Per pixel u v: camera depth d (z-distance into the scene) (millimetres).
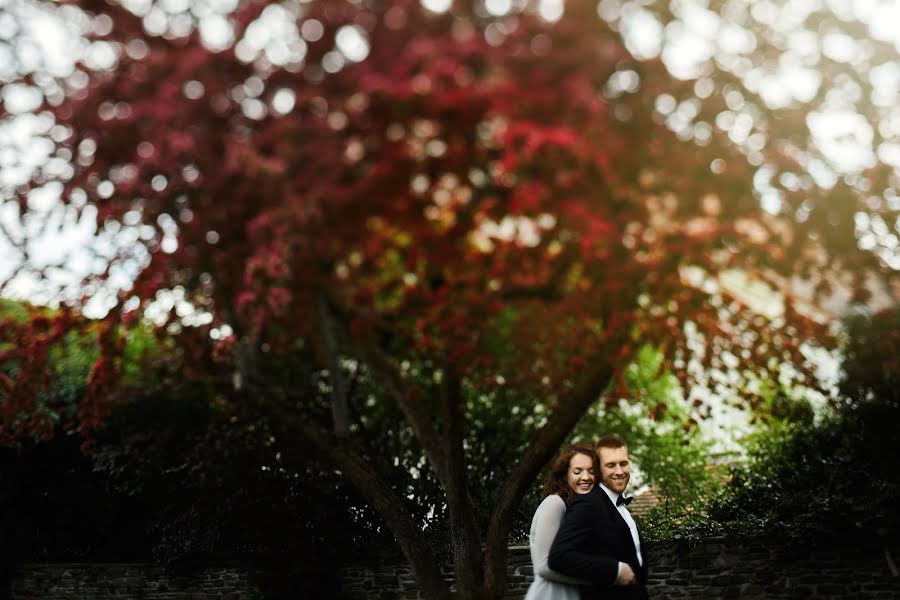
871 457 8781
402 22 4750
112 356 7258
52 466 10953
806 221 5680
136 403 10758
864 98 5266
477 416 10344
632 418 10188
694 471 9906
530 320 6984
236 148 5012
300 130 4812
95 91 5207
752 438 9727
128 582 10609
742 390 8086
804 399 9375
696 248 5559
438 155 4770
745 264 6109
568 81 4426
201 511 10297
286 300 5938
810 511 8594
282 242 5484
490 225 5664
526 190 4770
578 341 6797
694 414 10719
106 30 5371
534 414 10445
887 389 8875
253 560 10227
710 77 5172
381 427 10664
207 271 6320
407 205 4977
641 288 6043
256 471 10211
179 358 9102
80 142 5590
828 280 6324
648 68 4949
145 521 10969
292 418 7934
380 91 4527
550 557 4902
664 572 9102
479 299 5980
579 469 5246
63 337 7035
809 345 7434
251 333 6797
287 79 5074
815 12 5000
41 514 11023
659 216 5500
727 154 5219
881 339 8203
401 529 7805
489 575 7406
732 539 8883
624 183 5199
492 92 4422
